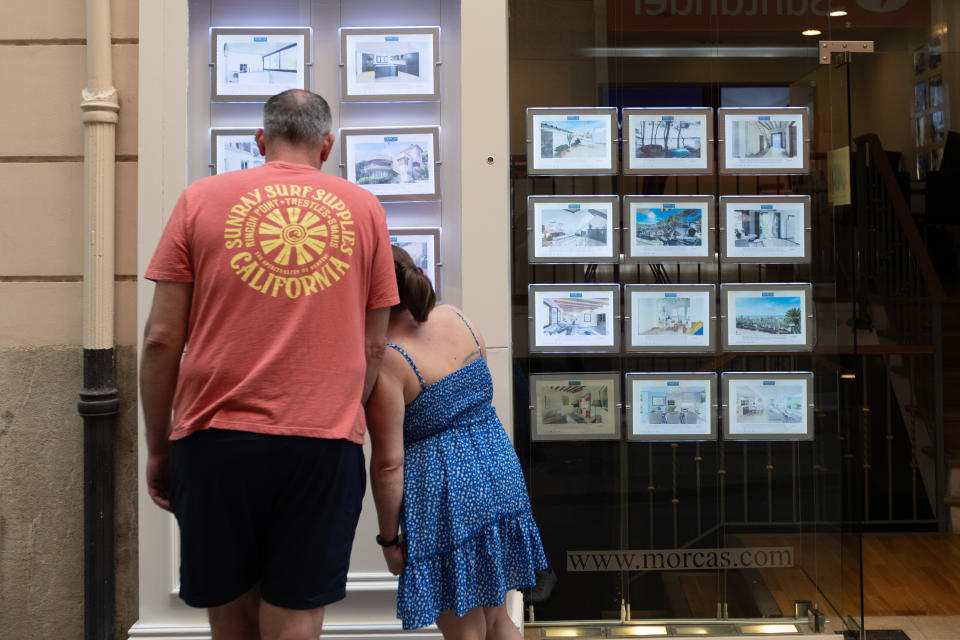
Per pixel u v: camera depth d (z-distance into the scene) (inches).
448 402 92.3
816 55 142.4
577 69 140.9
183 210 79.4
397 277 92.4
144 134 130.9
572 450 143.3
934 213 193.5
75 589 135.6
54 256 134.6
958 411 205.6
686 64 141.6
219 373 76.8
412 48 136.9
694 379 142.6
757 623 143.1
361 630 129.3
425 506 89.9
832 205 142.3
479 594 91.9
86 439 130.9
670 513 143.3
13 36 134.1
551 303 141.9
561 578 143.5
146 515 130.1
